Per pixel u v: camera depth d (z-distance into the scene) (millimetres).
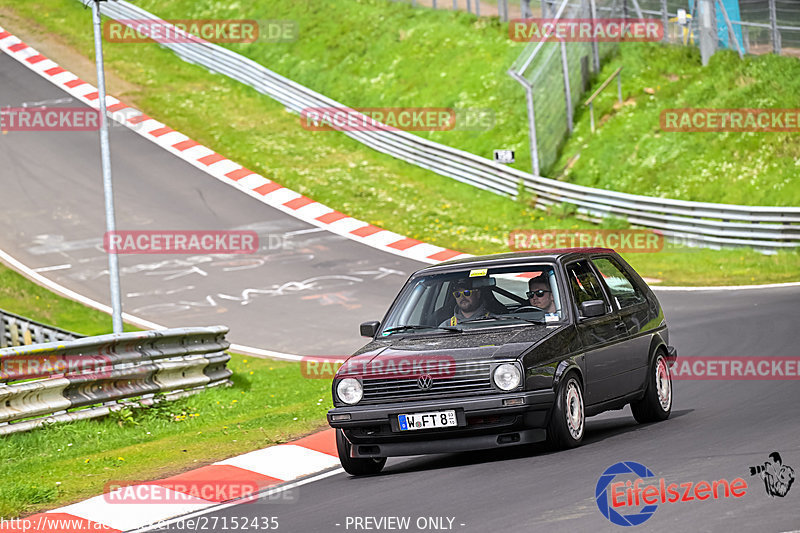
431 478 28406
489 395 28594
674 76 115062
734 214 86750
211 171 116500
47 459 37688
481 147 118000
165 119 131375
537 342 29500
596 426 35906
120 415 44250
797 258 82188
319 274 87812
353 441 29844
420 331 31938
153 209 106750
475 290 32125
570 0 120000
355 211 106250
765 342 51906
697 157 101000
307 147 124812
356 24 147125
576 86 115188
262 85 139000
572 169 106938
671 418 35250
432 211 105562
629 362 33406
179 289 86062
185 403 48562
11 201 109250
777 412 33562
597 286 33656
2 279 88875
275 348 68500
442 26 141250
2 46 151250
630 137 106688
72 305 83500
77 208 107000
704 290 74938
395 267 89000
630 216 94625
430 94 129500
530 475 26766
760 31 119812
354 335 69938
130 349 46969
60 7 163375
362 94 133875
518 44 133000
